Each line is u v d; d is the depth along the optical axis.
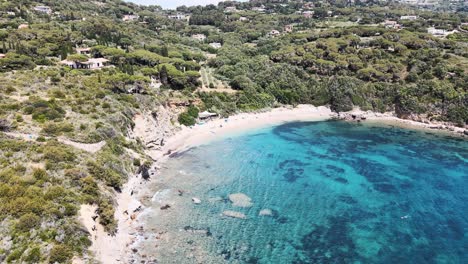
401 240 51.94
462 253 49.12
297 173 74.88
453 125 111.62
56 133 62.19
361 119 120.94
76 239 42.44
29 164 50.81
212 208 58.94
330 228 54.50
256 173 74.25
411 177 74.44
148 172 71.56
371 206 61.69
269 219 56.22
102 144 65.00
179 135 96.00
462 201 64.19
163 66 114.06
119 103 81.94
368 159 84.62
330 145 94.50
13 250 37.44
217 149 88.06
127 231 51.12
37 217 41.22
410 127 113.50
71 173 51.53
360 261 46.94
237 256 46.97
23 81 79.06
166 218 55.31
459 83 118.38
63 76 90.38
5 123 59.62
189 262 45.28
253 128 107.19
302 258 47.19
